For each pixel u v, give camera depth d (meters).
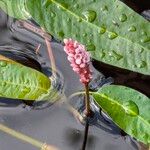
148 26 0.34
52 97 0.35
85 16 0.35
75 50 0.32
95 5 0.35
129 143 0.34
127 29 0.35
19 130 0.35
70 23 0.35
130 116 0.33
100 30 0.35
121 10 0.35
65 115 0.35
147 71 0.34
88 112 0.35
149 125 0.33
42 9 0.35
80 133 0.34
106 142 0.34
